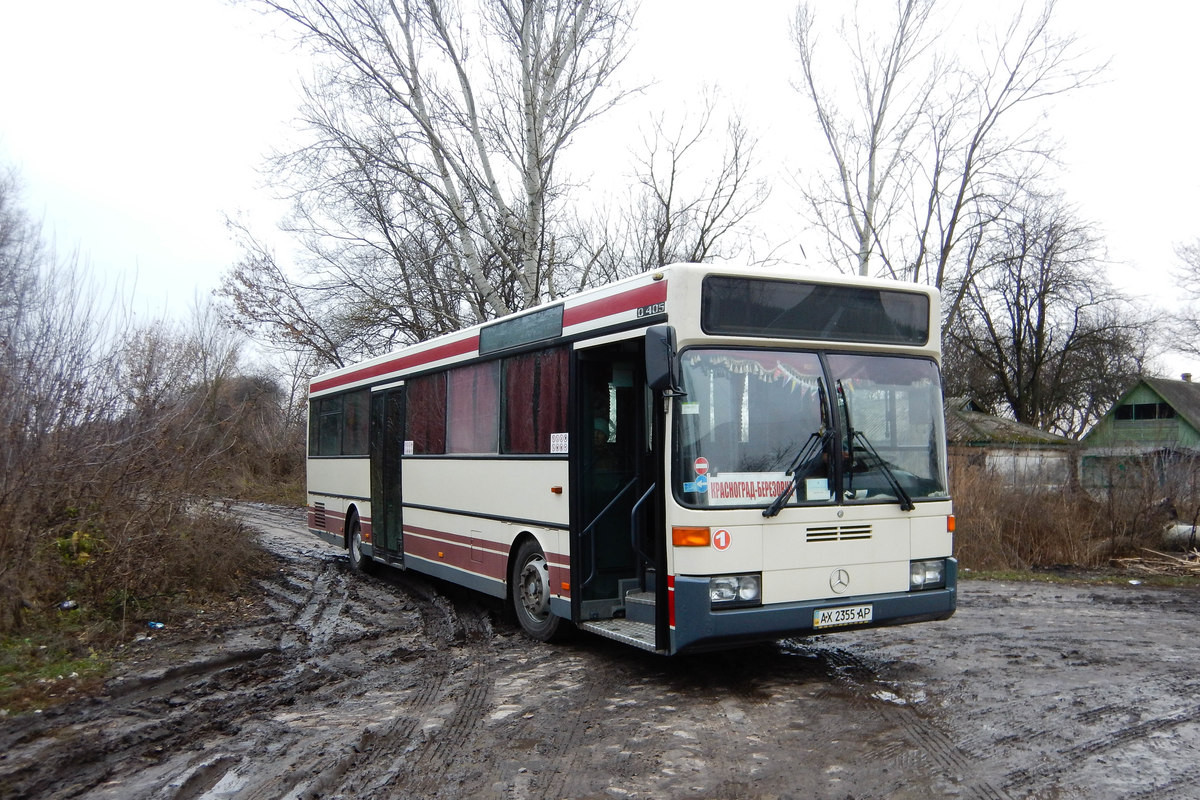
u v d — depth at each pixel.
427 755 5.17
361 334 23.53
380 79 16.89
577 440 7.58
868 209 20.62
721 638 5.96
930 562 6.80
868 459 6.65
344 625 9.29
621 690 6.59
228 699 6.46
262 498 27.20
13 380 7.56
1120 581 13.19
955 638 8.53
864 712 5.96
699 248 21.25
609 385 7.81
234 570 11.91
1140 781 4.68
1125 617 9.84
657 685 6.72
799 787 4.61
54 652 7.20
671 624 6.11
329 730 5.66
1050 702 6.20
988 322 48.00
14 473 7.35
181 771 4.92
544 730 5.62
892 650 7.95
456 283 22.58
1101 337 46.25
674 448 6.13
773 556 6.19
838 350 6.71
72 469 8.02
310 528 16.00
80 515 8.41
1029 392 48.06
